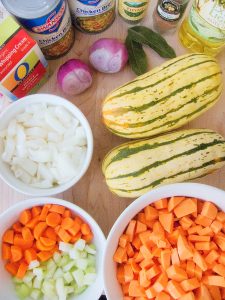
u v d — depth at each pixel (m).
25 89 0.36
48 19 0.31
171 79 0.31
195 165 0.31
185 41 0.38
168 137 0.32
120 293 0.31
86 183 0.36
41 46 0.35
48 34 0.33
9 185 0.33
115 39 0.36
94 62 0.36
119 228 0.30
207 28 0.34
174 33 0.39
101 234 0.31
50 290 0.32
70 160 0.33
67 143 0.34
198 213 0.32
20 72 0.33
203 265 0.30
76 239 0.33
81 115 0.33
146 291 0.30
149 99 0.31
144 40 0.37
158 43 0.37
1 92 0.34
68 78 0.35
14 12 0.30
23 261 0.33
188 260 0.31
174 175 0.32
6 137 0.34
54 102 0.34
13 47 0.30
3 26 0.29
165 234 0.32
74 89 0.36
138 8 0.36
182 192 0.31
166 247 0.31
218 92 0.32
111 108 0.32
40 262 0.33
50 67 0.38
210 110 0.37
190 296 0.29
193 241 0.32
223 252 0.31
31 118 0.34
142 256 0.31
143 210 0.32
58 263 0.33
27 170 0.34
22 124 0.35
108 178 0.32
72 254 0.33
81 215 0.32
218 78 0.32
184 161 0.31
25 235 0.32
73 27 0.38
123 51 0.36
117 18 0.39
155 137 0.33
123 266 0.32
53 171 0.34
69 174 0.33
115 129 0.33
